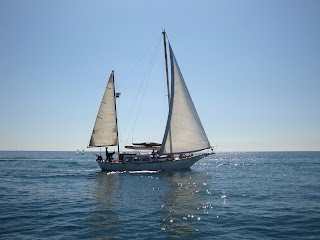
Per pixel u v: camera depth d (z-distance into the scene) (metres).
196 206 22.20
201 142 44.53
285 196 26.92
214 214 19.45
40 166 74.69
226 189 31.67
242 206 22.19
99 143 51.53
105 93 51.16
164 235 14.93
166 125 45.38
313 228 15.96
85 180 41.31
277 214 19.34
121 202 24.06
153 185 35.19
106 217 18.69
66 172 55.03
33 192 30.20
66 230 15.75
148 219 18.16
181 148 44.75
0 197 26.94
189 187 33.31
